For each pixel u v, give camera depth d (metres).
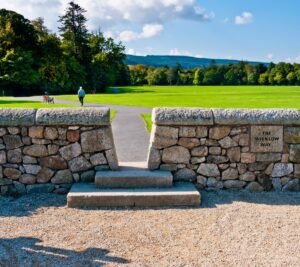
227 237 4.28
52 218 4.86
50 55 63.47
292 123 5.87
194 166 5.95
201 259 3.75
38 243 4.13
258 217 4.90
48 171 5.86
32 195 5.77
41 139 5.79
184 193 5.31
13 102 27.70
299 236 4.32
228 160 5.94
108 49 78.38
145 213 5.02
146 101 28.56
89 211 5.09
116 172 5.81
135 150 9.33
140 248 4.00
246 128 5.88
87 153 5.86
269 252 3.92
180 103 25.19
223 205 5.34
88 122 5.73
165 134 5.88
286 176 6.00
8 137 5.77
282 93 41.94
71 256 3.82
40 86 62.28
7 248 4.01
